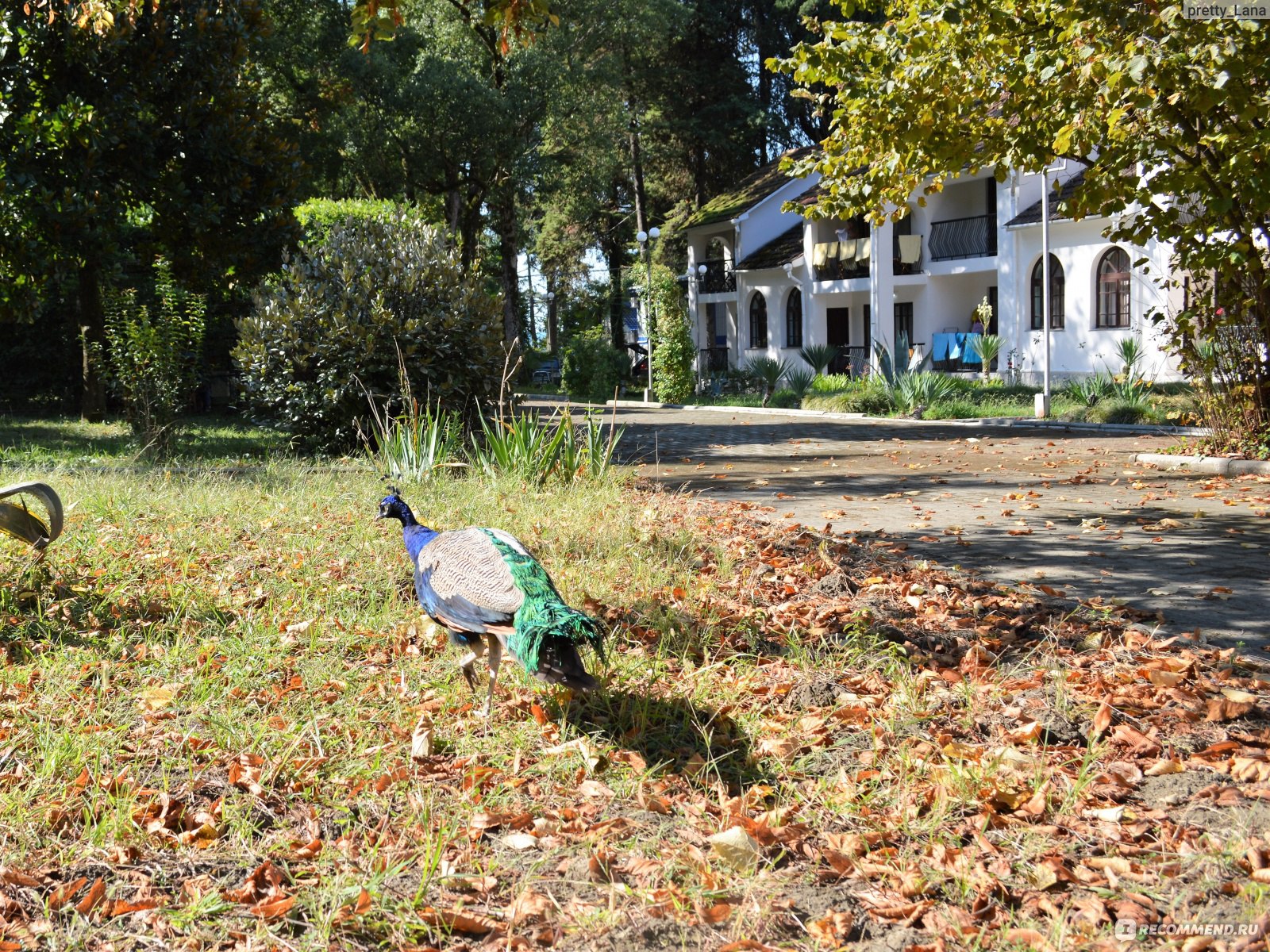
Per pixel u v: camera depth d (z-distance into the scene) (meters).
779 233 44.78
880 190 13.67
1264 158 11.82
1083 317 30.31
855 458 18.19
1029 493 12.92
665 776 4.58
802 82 12.81
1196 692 5.32
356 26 8.98
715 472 16.28
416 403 15.92
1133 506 11.79
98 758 4.46
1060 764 4.58
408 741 4.97
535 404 38.69
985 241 34.31
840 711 5.20
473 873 3.79
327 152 42.41
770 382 33.91
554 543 8.84
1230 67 9.84
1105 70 10.34
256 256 22.53
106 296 23.44
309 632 6.39
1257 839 3.83
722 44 55.41
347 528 9.46
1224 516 10.95
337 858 3.87
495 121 41.00
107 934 3.40
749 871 3.78
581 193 49.00
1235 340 15.27
